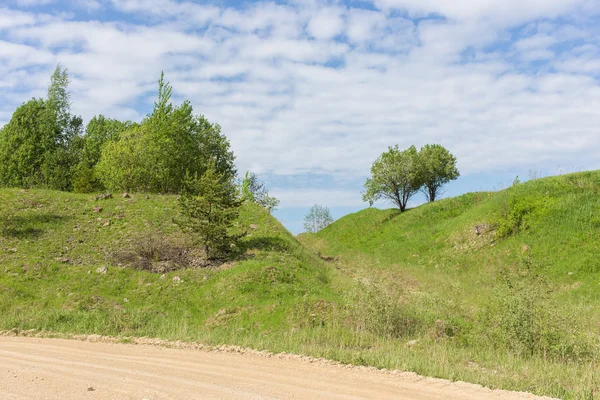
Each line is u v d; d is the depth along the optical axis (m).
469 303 20.19
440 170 60.56
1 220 27.92
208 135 53.41
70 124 57.78
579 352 12.15
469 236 36.38
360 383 8.59
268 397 7.25
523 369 10.52
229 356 11.33
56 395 7.12
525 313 13.26
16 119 53.09
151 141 41.56
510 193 36.94
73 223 29.23
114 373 8.83
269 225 30.91
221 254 25.86
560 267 26.97
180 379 8.42
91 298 20.11
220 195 25.33
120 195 34.47
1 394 7.18
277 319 17.72
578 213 31.50
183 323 16.92
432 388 8.31
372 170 59.62
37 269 23.03
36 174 50.19
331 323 16.84
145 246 26.09
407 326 16.05
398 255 40.62
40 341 13.45
